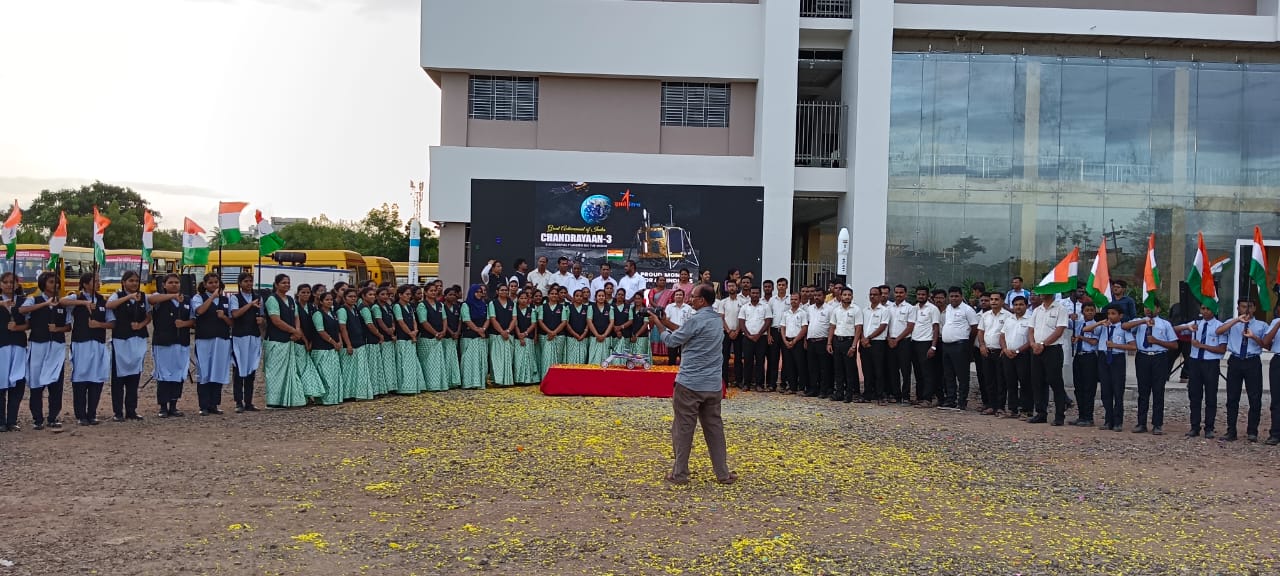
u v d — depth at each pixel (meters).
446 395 14.57
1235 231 24.00
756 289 16.08
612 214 22.20
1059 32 23.53
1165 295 23.92
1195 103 23.97
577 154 24.34
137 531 6.64
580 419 12.05
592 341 16.44
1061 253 23.81
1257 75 24.03
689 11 24.33
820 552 6.43
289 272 27.23
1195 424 11.98
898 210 23.73
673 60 24.36
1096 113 23.88
